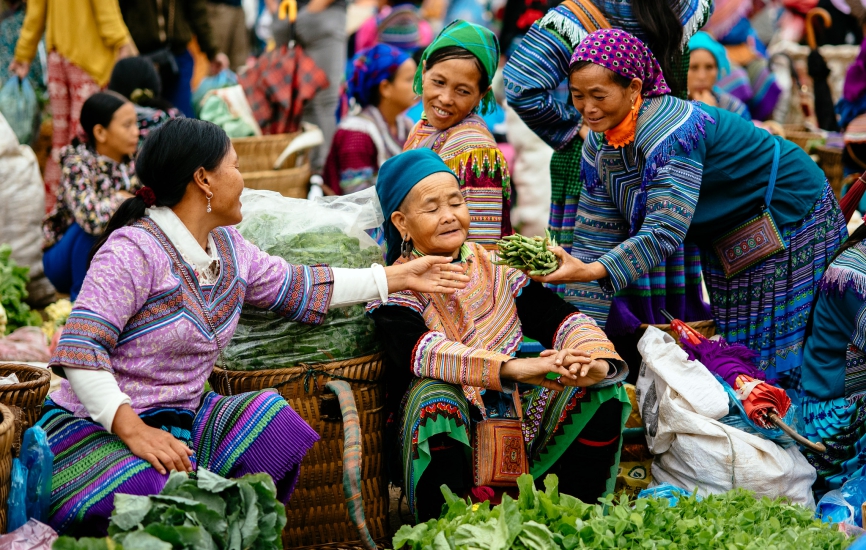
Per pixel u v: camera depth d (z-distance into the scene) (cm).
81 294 278
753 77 816
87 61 711
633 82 356
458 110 391
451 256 341
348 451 291
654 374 358
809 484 352
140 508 250
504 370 312
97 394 273
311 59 741
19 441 291
